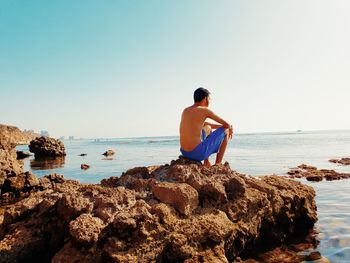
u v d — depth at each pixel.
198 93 6.53
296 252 5.04
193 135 6.21
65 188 5.11
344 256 4.78
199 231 4.25
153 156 29.19
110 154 32.19
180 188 4.59
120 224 3.91
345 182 11.34
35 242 4.23
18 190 9.86
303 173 13.58
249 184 5.59
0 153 11.20
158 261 3.92
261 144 49.12
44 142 30.25
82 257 3.73
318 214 7.14
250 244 4.99
